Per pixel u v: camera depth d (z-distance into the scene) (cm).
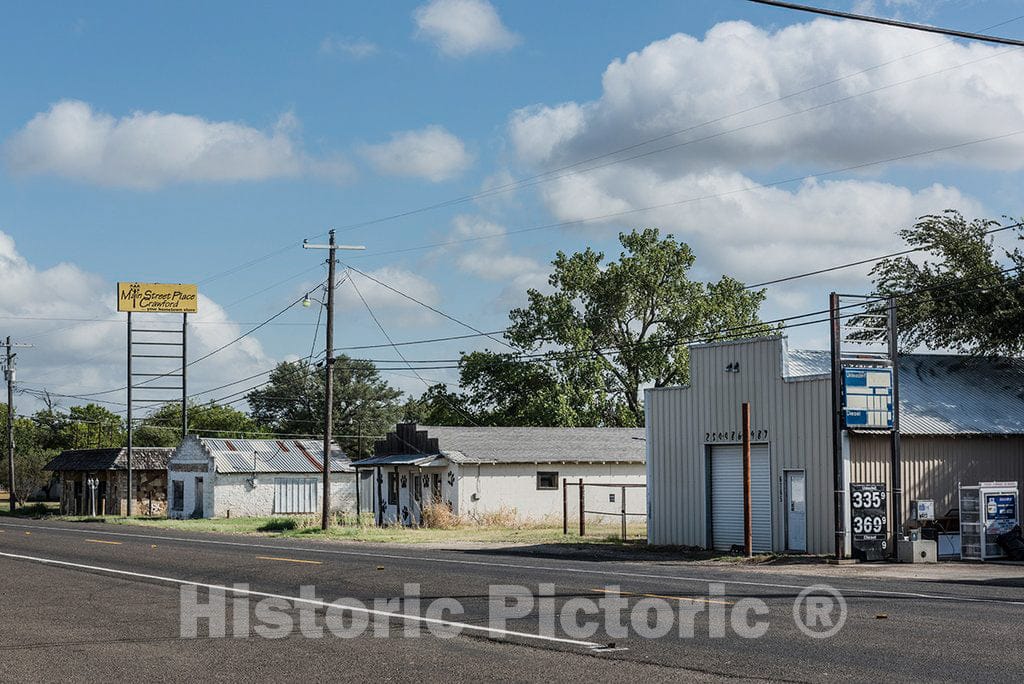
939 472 3120
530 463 4997
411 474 5212
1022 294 3556
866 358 2948
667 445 3497
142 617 1641
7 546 3372
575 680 1099
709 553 3169
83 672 1183
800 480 3050
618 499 5172
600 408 6656
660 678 1102
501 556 2978
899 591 1931
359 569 2417
